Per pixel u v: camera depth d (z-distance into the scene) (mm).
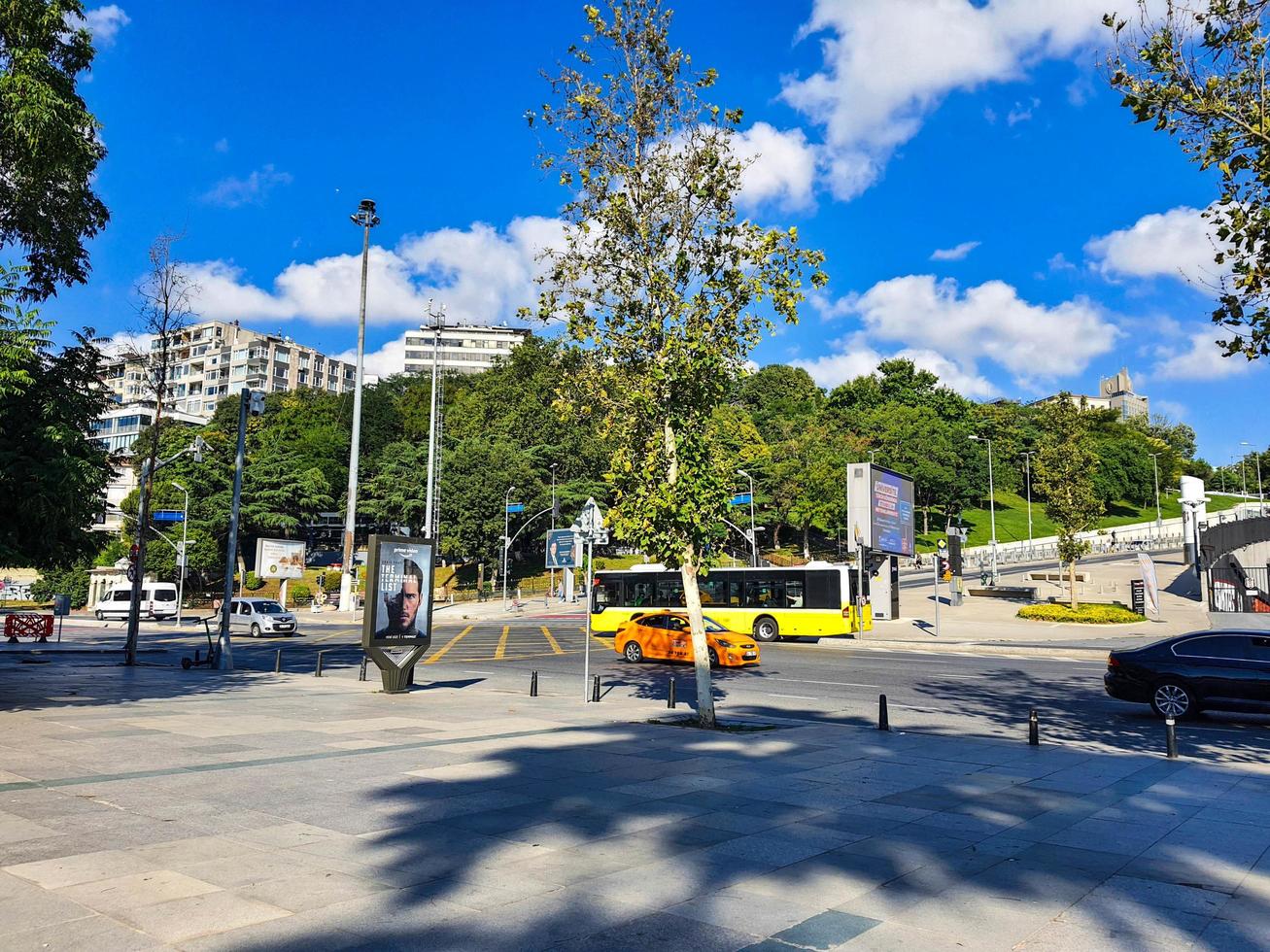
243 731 12297
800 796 8688
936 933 4910
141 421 101938
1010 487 108812
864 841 6938
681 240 14328
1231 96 8742
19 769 9062
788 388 123875
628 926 4898
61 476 14500
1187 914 5301
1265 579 39219
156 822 7000
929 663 25312
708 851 6531
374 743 11398
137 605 25047
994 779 9789
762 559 75938
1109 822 7750
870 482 37375
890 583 41188
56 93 14352
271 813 7410
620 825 7285
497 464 74500
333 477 94875
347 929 4719
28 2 14312
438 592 74438
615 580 35781
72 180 15367
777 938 4758
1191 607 42219
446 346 175125
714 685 20359
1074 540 40219
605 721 14266
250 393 25297
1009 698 18125
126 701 15703
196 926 4680
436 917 4953
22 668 23156
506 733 12555
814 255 13836
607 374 14422
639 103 14219
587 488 79062
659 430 14336
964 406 119688
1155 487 109812
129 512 66438
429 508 52344
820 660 26438
